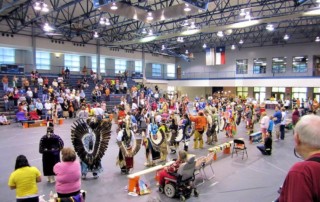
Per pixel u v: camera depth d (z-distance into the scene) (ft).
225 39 112.68
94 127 24.25
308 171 4.46
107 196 20.53
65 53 98.02
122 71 121.08
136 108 56.90
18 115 57.62
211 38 110.42
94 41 102.42
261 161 30.91
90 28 88.22
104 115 59.57
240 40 104.58
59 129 51.72
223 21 82.53
